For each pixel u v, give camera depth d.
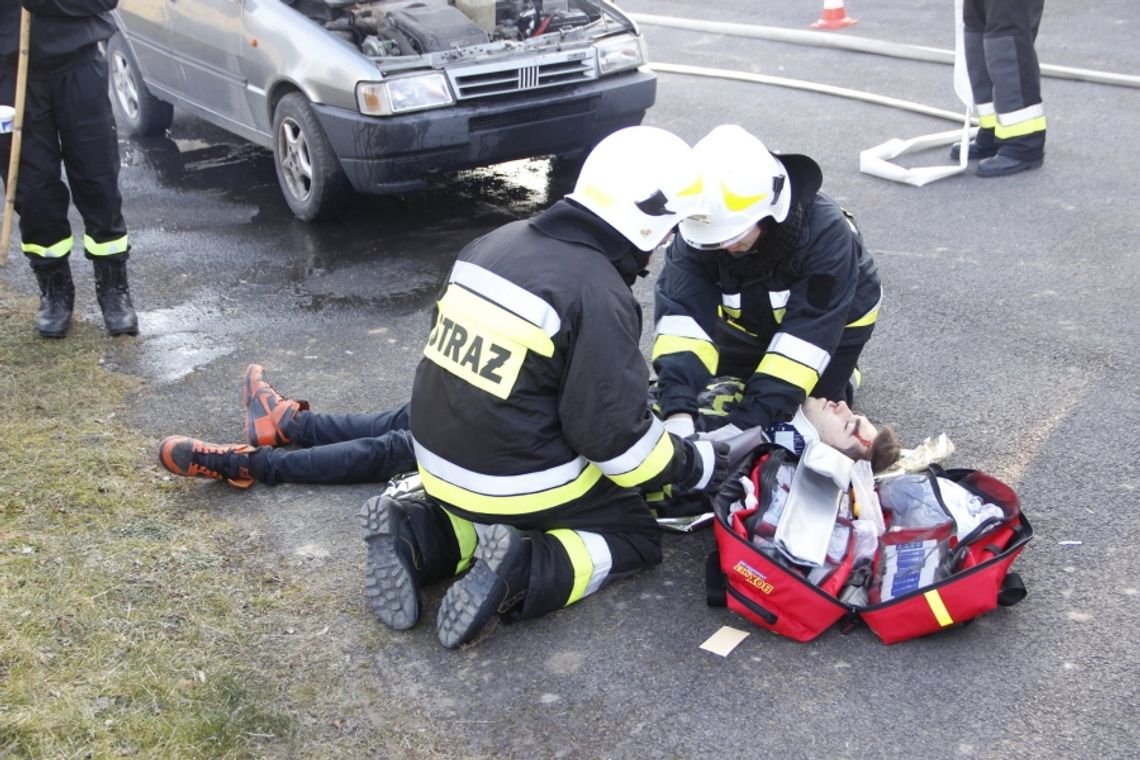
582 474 3.17
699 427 3.71
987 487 3.35
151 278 5.75
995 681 2.95
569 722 2.87
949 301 5.21
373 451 3.82
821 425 3.62
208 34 6.80
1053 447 4.00
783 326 3.59
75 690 2.88
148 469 3.97
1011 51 6.52
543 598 3.13
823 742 2.78
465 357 3.02
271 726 2.83
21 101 4.45
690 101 8.46
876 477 3.49
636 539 3.34
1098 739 2.74
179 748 2.72
